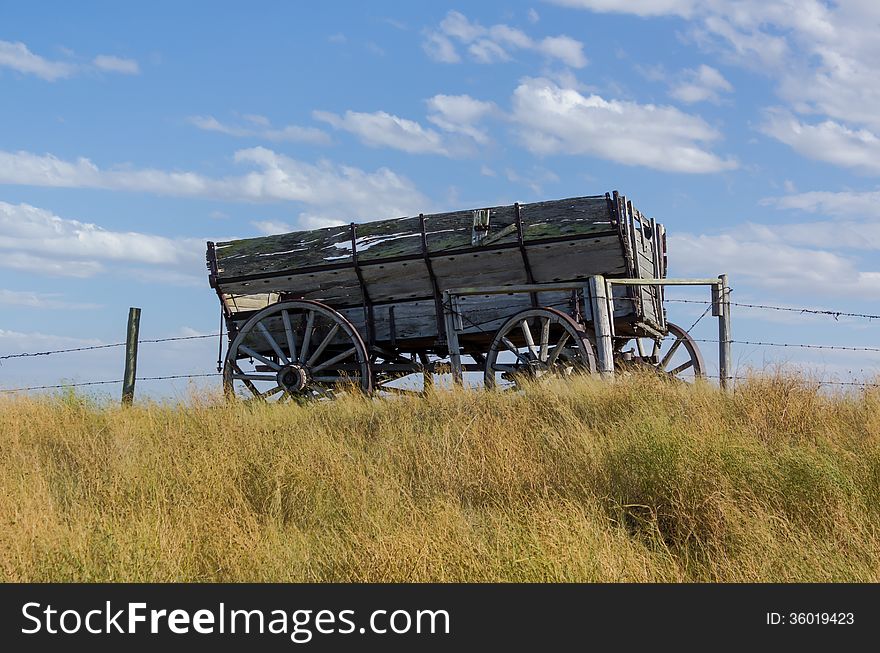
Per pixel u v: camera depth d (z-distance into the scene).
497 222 15.06
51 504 7.95
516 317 14.38
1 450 10.57
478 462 9.23
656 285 14.72
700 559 7.11
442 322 15.54
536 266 14.95
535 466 9.09
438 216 15.45
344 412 12.48
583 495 8.31
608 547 6.70
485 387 12.90
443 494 8.59
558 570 6.37
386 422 11.45
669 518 7.78
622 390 11.52
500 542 6.94
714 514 7.46
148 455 9.97
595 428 10.28
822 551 6.83
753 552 6.87
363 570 6.58
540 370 13.95
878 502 7.84
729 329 14.40
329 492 8.73
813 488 7.83
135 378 16.08
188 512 7.76
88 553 6.66
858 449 9.36
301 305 16.06
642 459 8.39
